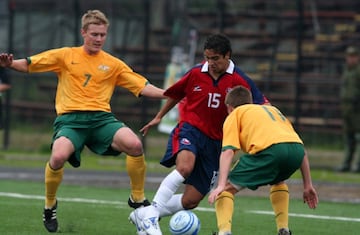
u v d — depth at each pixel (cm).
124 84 3066
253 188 2644
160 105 8050
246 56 8162
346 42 8000
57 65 3011
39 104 8300
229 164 2570
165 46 8706
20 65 2970
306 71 8031
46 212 2995
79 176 5531
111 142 2944
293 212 3928
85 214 3594
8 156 6850
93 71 3000
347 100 6091
